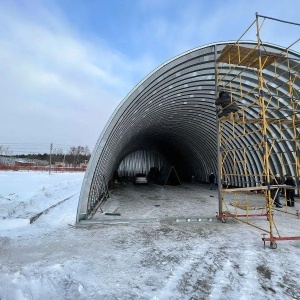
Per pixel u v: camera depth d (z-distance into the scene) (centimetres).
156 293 404
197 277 462
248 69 1155
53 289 421
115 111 991
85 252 592
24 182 2495
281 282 444
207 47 1071
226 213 1014
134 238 711
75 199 1481
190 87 1326
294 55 1134
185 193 1869
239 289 419
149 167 3938
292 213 1070
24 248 621
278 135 1493
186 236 731
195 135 2345
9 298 390
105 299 386
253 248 623
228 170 2205
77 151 9906
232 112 900
